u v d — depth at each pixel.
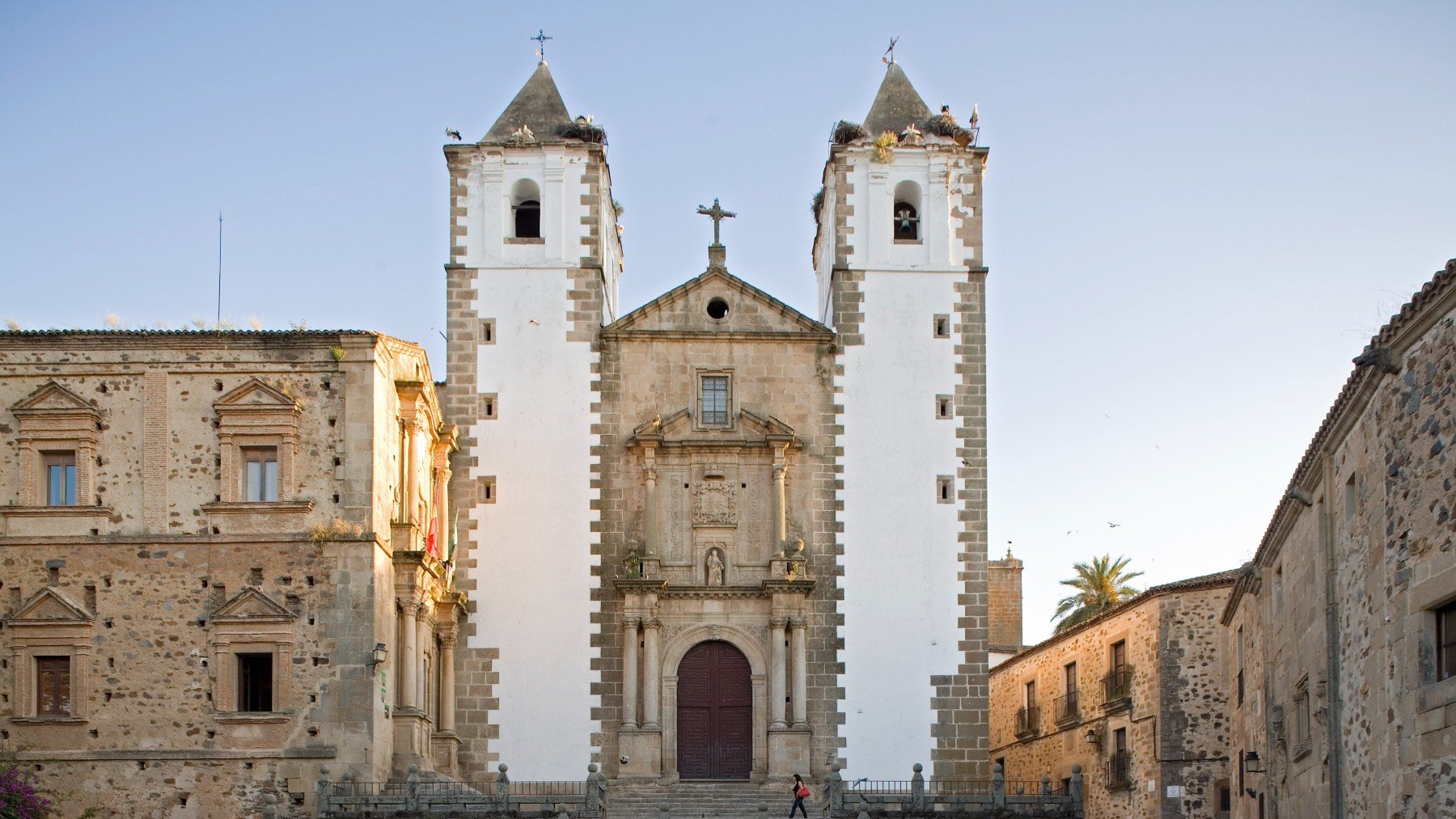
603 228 50.28
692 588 46.81
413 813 37.81
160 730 38.66
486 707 46.06
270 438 39.94
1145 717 50.31
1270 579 37.44
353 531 39.34
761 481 47.88
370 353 40.19
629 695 45.97
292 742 38.59
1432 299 21.89
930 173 49.84
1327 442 28.33
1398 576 23.70
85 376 40.28
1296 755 33.12
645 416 48.03
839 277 49.03
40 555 39.41
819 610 47.16
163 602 39.22
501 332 48.25
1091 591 73.06
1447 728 21.59
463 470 47.44
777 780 45.53
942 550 47.59
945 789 46.19
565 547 47.06
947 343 48.84
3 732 38.69
